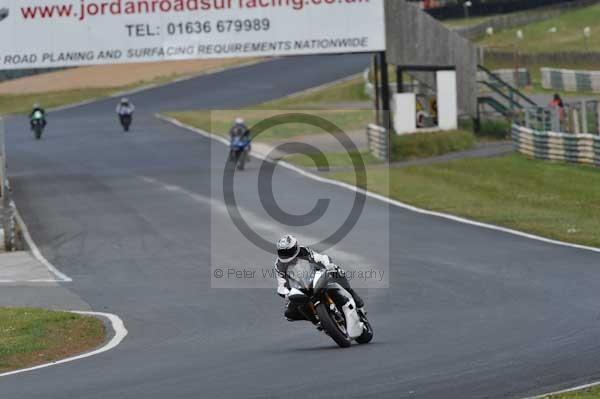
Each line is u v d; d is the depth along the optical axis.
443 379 39.88
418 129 167.25
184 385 41.59
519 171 139.75
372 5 145.00
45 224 115.88
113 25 143.88
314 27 144.62
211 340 57.09
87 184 146.50
